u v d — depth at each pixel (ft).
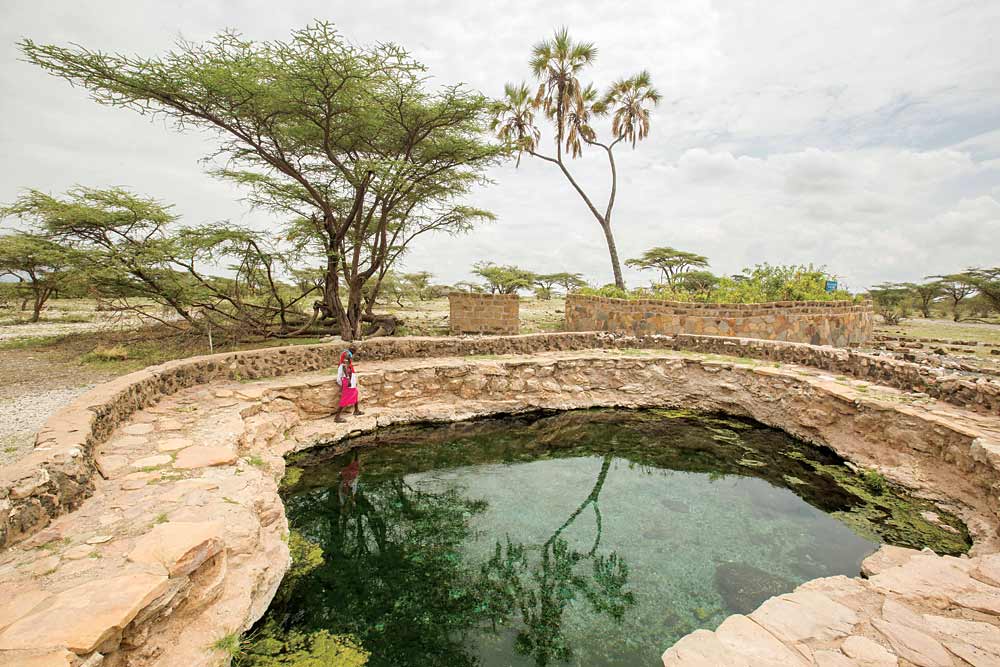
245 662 12.64
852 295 64.08
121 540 12.65
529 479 28.32
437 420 36.76
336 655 13.70
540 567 19.12
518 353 46.52
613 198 90.89
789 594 13.48
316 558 19.21
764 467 29.53
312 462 28.84
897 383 31.35
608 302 62.08
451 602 16.79
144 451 19.58
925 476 23.76
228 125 44.70
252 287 56.85
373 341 40.60
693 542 21.09
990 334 76.02
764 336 54.70
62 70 35.14
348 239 59.77
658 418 38.93
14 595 9.99
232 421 24.03
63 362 41.14
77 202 44.47
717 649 10.94
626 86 85.87
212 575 12.67
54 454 14.71
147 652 10.11
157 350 46.93
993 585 13.25
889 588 13.44
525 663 13.69
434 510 24.40
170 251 45.14
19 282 74.49
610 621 15.70
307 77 38.45
